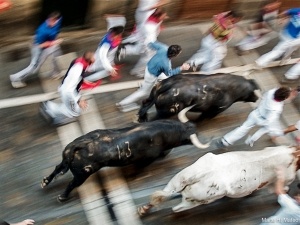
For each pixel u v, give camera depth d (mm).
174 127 8523
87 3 10758
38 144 9328
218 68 11180
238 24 12375
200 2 11680
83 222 8516
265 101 8930
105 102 10148
